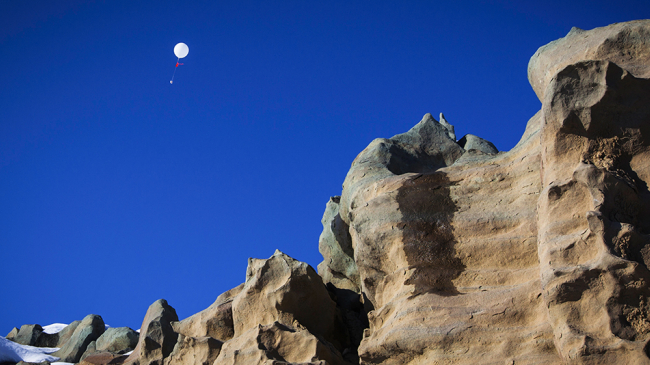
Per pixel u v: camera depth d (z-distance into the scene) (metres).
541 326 11.49
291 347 14.00
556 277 10.82
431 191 14.05
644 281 10.38
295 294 15.23
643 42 13.02
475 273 12.80
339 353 14.79
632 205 11.50
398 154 17.12
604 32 13.59
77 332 22.81
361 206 14.39
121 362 19.27
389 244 13.66
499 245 12.91
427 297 12.70
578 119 12.09
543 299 11.21
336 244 19.19
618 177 11.44
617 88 12.00
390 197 14.12
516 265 12.71
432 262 13.16
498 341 11.65
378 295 13.93
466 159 15.12
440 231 13.46
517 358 11.29
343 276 19.33
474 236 13.23
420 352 12.10
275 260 15.70
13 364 21.31
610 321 10.36
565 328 10.66
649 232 11.37
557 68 13.84
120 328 22.02
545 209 11.80
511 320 11.88
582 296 10.72
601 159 11.97
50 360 21.81
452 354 11.80
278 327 14.28
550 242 11.34
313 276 15.50
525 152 14.10
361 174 16.00
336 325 16.25
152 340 18.02
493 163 14.39
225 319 16.50
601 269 10.56
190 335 17.17
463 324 11.98
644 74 12.51
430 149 17.84
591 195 11.27
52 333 24.50
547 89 12.49
